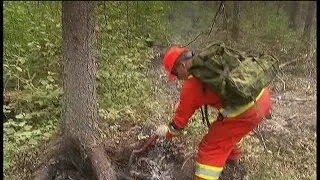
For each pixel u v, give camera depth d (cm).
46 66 597
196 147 466
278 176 447
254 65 355
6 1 788
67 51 392
